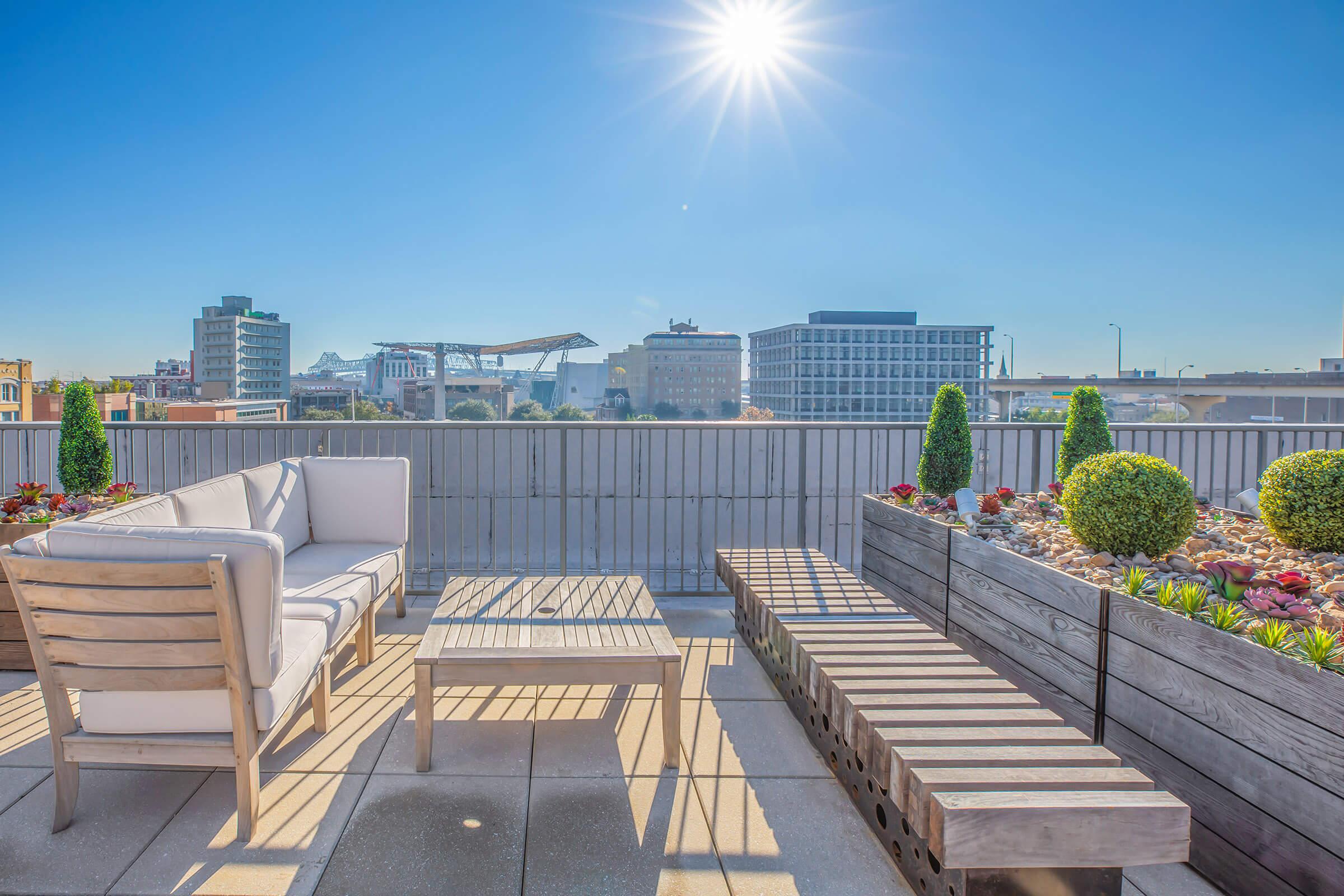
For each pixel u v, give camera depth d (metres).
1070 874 1.50
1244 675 1.71
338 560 3.39
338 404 105.25
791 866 1.87
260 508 3.34
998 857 1.41
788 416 122.12
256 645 1.93
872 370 119.50
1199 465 5.64
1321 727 1.52
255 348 124.06
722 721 2.76
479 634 2.47
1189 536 3.11
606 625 2.58
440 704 2.89
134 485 4.02
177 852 1.89
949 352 119.94
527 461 5.25
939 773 1.55
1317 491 2.75
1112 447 4.47
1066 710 2.40
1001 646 2.81
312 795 2.18
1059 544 3.11
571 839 1.97
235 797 2.17
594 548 5.31
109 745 1.94
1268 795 1.64
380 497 3.87
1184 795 1.90
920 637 2.56
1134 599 2.09
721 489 5.42
